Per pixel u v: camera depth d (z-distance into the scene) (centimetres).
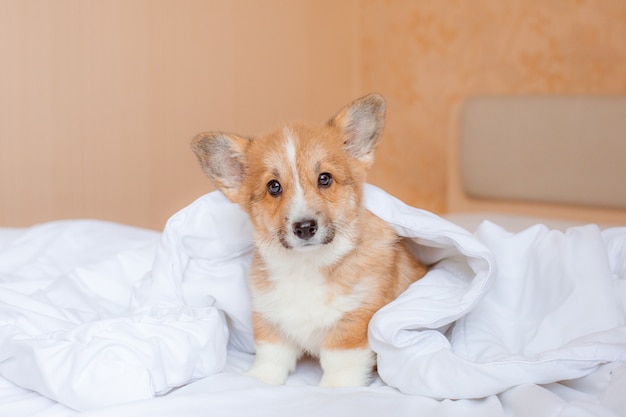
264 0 241
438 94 247
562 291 96
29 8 186
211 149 101
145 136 213
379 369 92
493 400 84
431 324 90
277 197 97
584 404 79
